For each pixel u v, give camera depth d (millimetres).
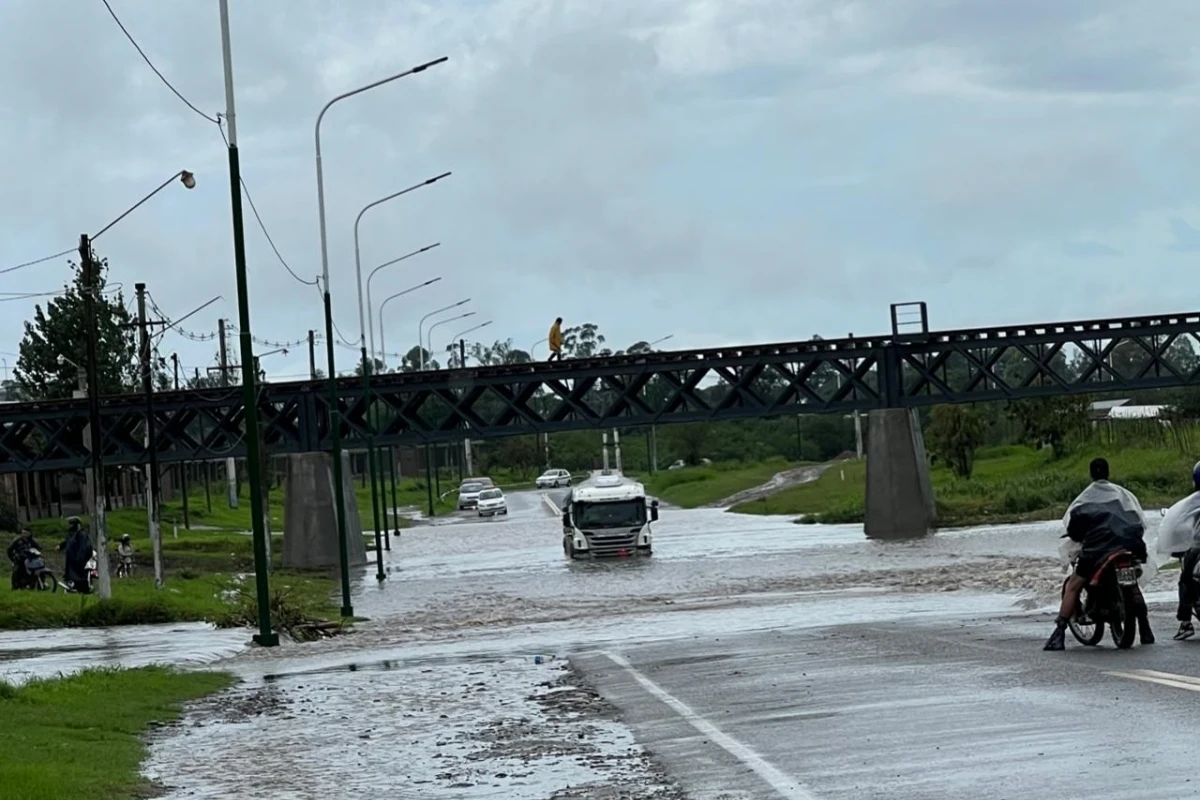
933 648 22750
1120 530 19844
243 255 34781
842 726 15055
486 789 13383
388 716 20141
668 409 89438
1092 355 89875
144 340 62219
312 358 88000
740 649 26047
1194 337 89000
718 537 89500
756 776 12562
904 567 55938
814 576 54062
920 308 88438
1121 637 19766
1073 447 124312
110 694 23750
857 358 89125
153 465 59781
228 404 86500
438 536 111875
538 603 49812
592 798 12328
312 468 85812
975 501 100312
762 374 97562
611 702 19438
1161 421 120438
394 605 53219
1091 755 11969
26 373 96562
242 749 17578
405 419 89500
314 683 25984
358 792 13773
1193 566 19859
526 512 142125
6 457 95375
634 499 72750
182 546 93000
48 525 97188
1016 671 18281
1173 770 10977
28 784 13328
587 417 89438
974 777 11547
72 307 94312
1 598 47875
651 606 44406
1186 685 15422
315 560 84875
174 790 14445
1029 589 38469
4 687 22625
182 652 34781
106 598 47500
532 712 19250
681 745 14859
